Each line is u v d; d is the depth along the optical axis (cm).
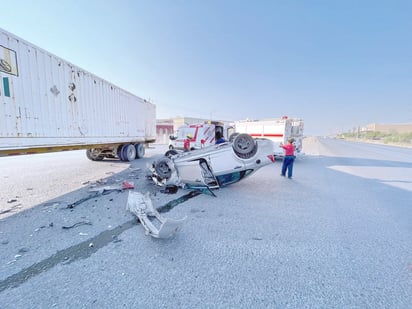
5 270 216
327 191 543
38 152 504
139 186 560
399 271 223
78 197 462
